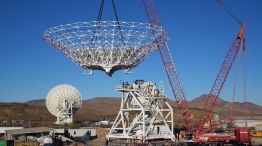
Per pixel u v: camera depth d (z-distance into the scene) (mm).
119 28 89312
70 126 153000
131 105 99812
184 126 163375
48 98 161625
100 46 92375
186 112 126250
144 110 95438
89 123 183125
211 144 90750
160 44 94000
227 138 95750
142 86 100812
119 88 99500
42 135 106000
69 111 161000
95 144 95062
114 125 100375
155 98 101250
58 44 93562
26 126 150250
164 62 123750
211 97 128250
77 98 163000
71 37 92125
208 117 127500
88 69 96000
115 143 93625
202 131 122125
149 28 90812
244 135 92188
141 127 98500
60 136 100562
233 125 181125
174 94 126188
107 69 93438
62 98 160125
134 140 91500
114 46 92062
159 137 98188
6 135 105312
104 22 87938
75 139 103562
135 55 93438
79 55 94062
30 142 95000
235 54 125625
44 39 94438
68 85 163000
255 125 189250
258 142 107375
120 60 93188
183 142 93938
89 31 90375
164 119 101312
